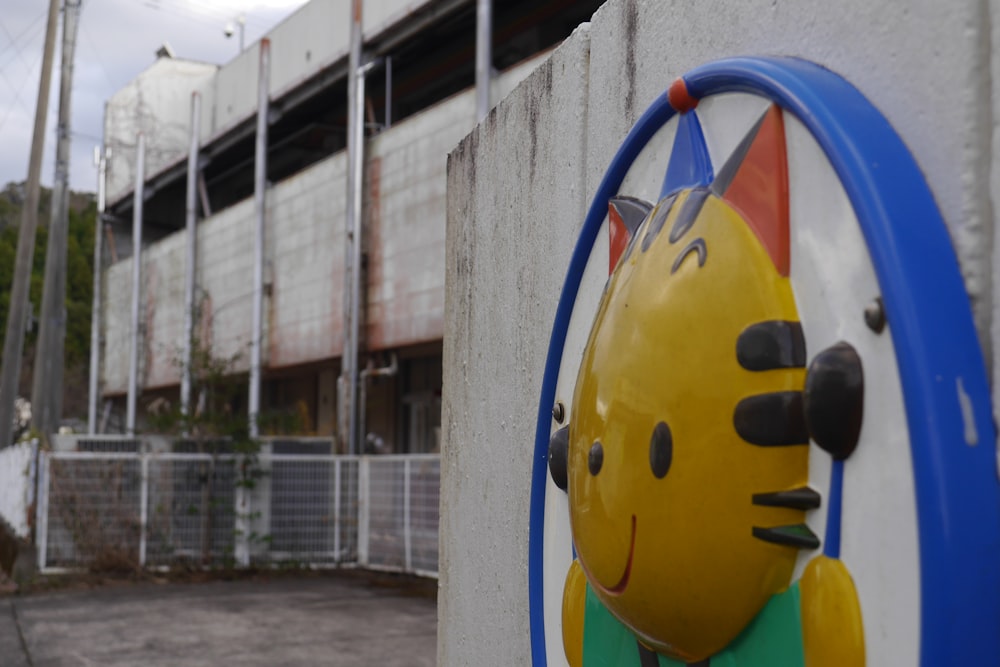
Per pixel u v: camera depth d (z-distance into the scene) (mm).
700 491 1151
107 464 10516
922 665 904
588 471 1400
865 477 996
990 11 984
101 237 23172
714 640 1194
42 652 6570
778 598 1103
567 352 1839
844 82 1164
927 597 898
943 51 1024
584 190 1973
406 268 12398
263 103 15742
